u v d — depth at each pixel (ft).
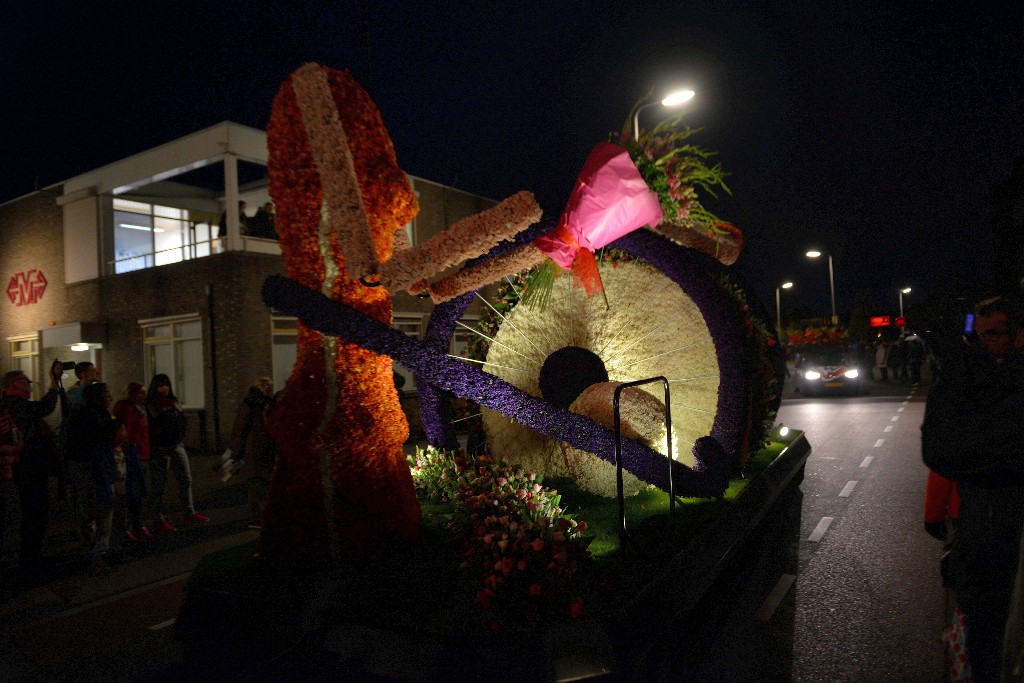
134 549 22.68
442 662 8.75
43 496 20.18
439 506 15.02
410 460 17.58
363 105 12.63
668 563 10.70
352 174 11.51
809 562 18.62
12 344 65.10
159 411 24.66
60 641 15.55
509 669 8.52
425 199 64.28
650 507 14.67
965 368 7.96
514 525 10.43
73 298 58.85
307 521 11.71
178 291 50.44
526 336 18.98
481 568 10.11
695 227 19.39
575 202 13.07
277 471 12.05
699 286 15.33
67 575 20.47
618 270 18.54
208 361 48.11
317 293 11.50
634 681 8.50
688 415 18.06
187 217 63.72
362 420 12.03
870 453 36.60
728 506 14.17
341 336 11.62
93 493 20.94
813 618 14.83
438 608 9.64
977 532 7.94
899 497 26.03
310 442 11.78
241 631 10.43
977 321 8.09
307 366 12.07
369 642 9.28
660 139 17.20
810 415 56.39
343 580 10.67
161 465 24.58
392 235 13.23
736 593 13.89
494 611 9.37
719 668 11.88
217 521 26.25
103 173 56.24
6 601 18.31
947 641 8.43
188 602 11.06
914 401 63.62
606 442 13.29
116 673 13.70
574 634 8.77
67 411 26.04
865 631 14.08
